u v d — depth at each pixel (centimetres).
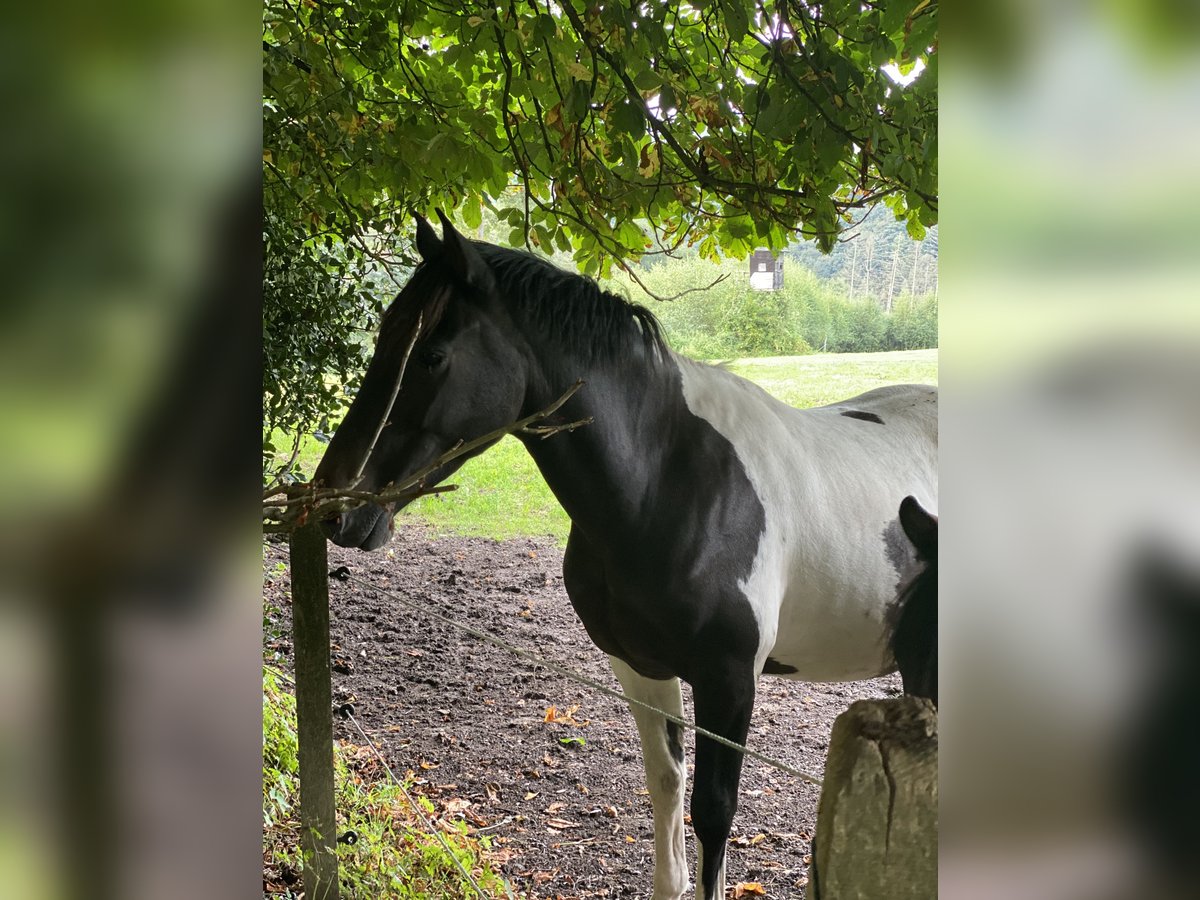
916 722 97
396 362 204
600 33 255
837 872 96
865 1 248
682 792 253
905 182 250
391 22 305
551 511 736
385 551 628
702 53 298
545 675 446
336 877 210
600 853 298
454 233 206
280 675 331
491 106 320
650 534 226
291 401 290
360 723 378
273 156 273
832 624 252
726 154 288
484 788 336
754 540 233
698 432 235
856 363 1078
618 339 223
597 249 330
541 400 217
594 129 295
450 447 210
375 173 305
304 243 295
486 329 209
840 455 258
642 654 238
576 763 361
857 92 246
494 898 249
